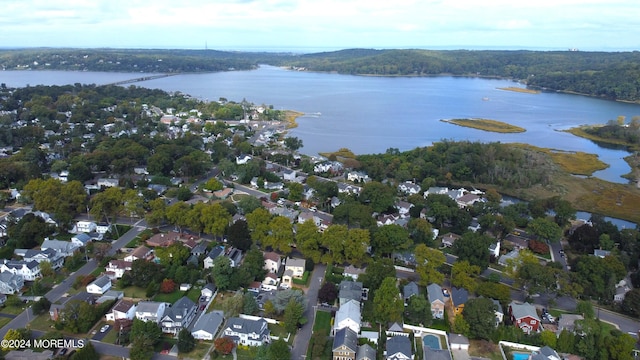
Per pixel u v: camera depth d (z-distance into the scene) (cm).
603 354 10675
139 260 13550
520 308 12094
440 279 13388
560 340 11025
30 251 14488
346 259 14675
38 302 11844
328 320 12062
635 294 12762
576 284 13125
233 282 13162
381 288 12144
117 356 10412
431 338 11338
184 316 11431
